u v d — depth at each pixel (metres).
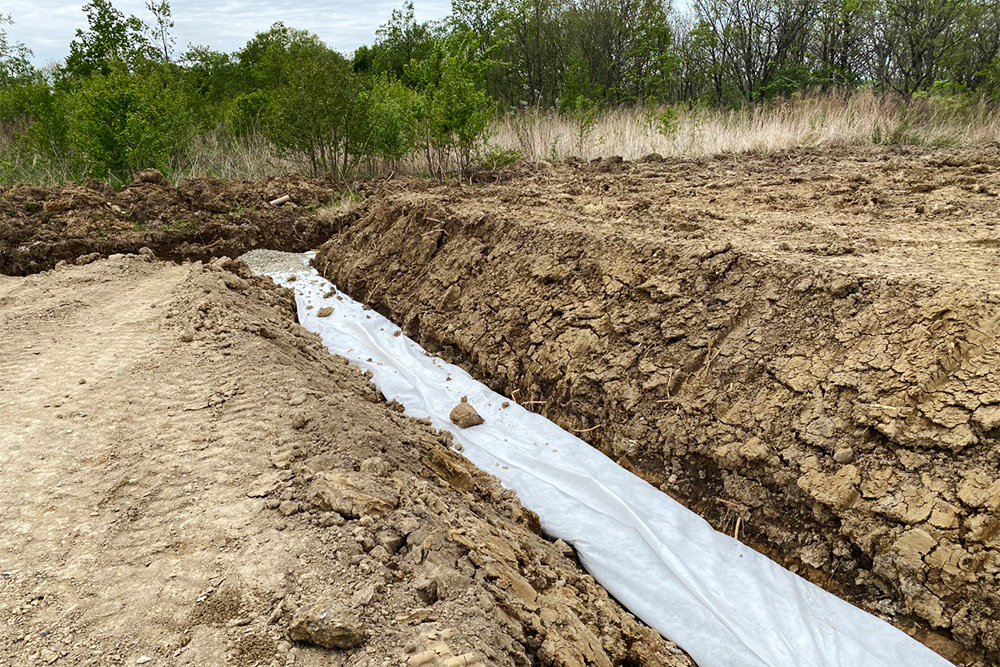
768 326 4.68
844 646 3.36
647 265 5.65
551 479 4.79
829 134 12.12
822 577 3.77
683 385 4.81
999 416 3.50
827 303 4.52
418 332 7.16
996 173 8.20
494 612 2.93
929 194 7.62
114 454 4.03
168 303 6.49
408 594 2.94
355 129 12.71
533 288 6.36
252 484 3.70
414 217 8.41
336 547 3.17
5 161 12.94
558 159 13.06
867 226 6.40
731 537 4.13
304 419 4.32
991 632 3.15
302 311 8.15
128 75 13.62
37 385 4.95
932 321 4.00
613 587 3.95
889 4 15.05
